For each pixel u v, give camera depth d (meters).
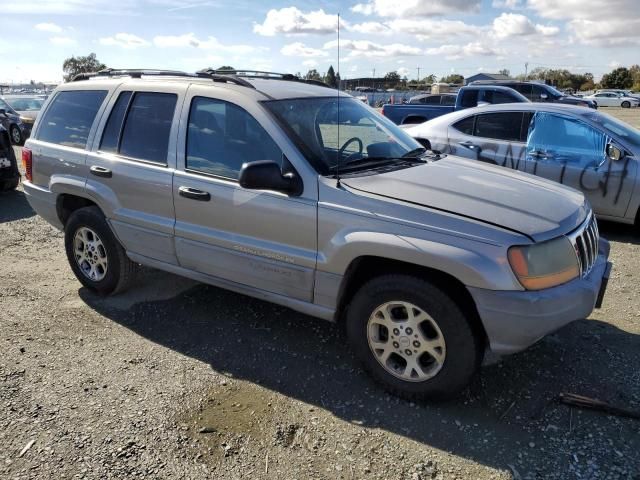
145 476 2.68
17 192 9.38
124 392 3.38
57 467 2.74
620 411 3.10
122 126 4.38
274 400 3.30
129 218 4.28
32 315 4.45
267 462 2.79
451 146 7.71
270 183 3.25
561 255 2.99
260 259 3.62
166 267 4.25
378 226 3.12
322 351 3.87
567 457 2.78
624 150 6.43
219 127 3.82
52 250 6.21
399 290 3.13
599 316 4.36
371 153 3.84
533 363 3.65
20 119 16.77
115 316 4.44
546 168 6.91
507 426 3.03
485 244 2.88
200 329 4.20
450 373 3.07
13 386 3.43
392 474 2.70
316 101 4.03
